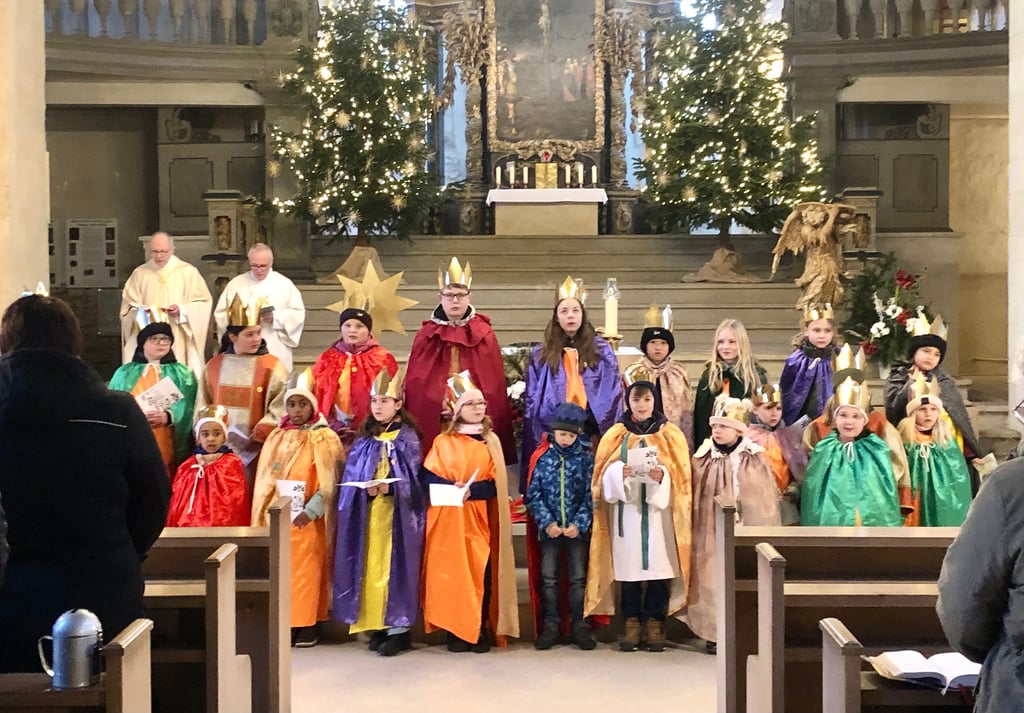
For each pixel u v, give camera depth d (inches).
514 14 577.6
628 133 593.0
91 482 119.3
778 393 220.7
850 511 201.5
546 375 233.1
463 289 234.4
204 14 516.4
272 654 159.8
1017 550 91.1
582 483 215.0
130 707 103.7
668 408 232.2
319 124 481.7
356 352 247.0
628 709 181.0
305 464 217.0
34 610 116.6
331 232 528.1
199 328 343.6
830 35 519.8
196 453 219.6
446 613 210.7
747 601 159.9
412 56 503.2
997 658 93.8
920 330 235.5
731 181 481.7
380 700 185.9
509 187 570.6
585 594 218.2
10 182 237.1
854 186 550.0
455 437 216.2
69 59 493.0
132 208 557.6
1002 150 576.1
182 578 157.2
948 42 506.3
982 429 366.6
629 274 518.0
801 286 429.4
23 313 121.5
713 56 487.2
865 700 115.4
